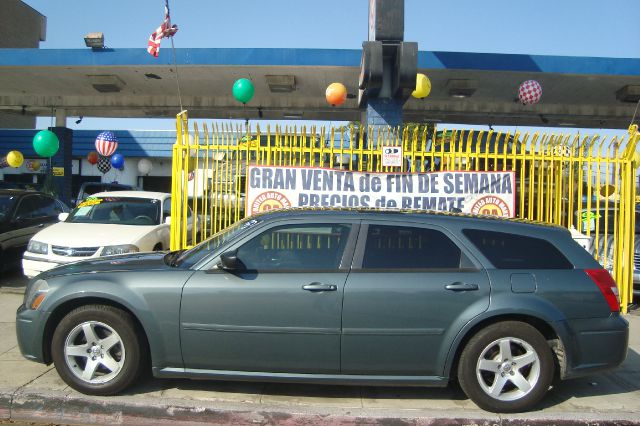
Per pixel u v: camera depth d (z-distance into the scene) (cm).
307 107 1706
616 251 853
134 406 458
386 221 486
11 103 1755
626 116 1670
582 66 1262
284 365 462
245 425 452
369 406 474
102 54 1315
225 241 490
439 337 456
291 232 484
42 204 1114
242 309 457
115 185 2119
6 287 929
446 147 892
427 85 1081
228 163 871
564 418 457
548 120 1755
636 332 730
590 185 854
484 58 1259
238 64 1285
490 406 462
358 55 1265
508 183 842
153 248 906
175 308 461
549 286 465
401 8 991
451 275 464
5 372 529
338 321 454
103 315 470
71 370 473
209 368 469
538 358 461
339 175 848
